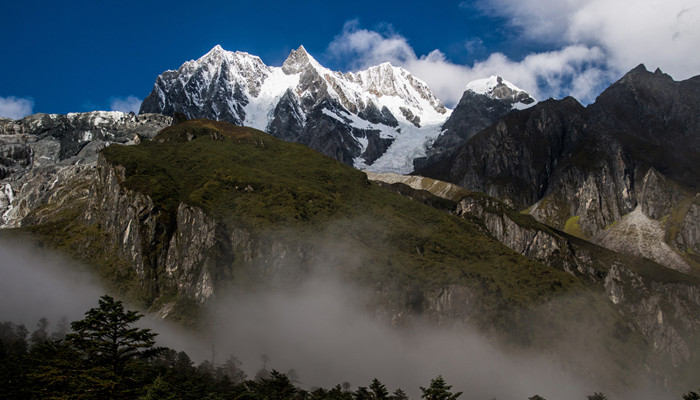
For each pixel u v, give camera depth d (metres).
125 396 100.62
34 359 113.19
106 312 102.62
